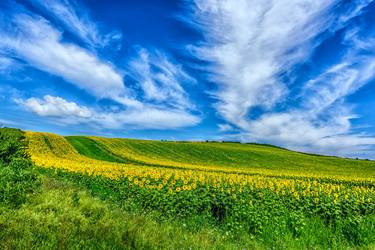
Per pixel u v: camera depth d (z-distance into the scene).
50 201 8.34
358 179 33.78
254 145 123.00
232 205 11.02
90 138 75.69
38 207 7.80
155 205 11.59
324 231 8.97
